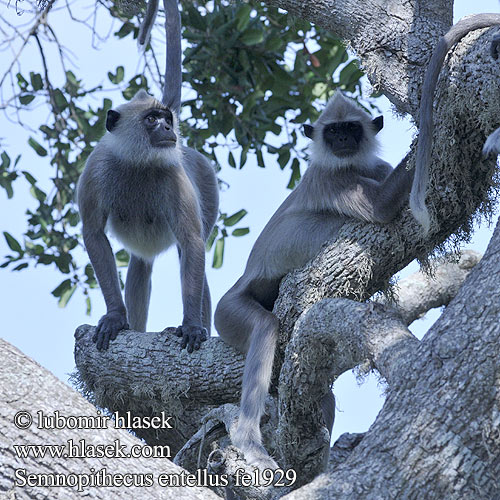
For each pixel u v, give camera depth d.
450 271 13.43
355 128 12.12
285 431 10.10
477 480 7.03
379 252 10.46
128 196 13.28
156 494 7.28
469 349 7.29
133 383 11.66
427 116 9.09
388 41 10.41
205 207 14.57
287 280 11.01
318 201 11.55
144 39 12.93
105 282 12.74
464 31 9.28
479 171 9.80
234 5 15.14
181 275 13.05
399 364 7.59
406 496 7.06
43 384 7.49
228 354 11.39
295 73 15.72
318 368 9.41
